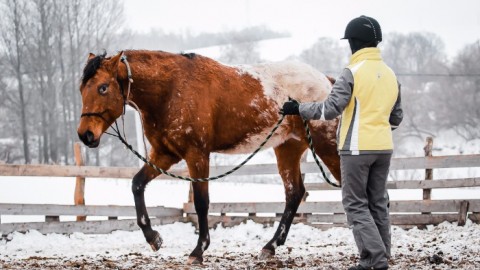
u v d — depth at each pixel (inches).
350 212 203.2
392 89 205.9
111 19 1625.2
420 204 382.3
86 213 382.0
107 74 251.8
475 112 1872.5
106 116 252.2
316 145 284.2
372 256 197.8
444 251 269.7
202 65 271.7
